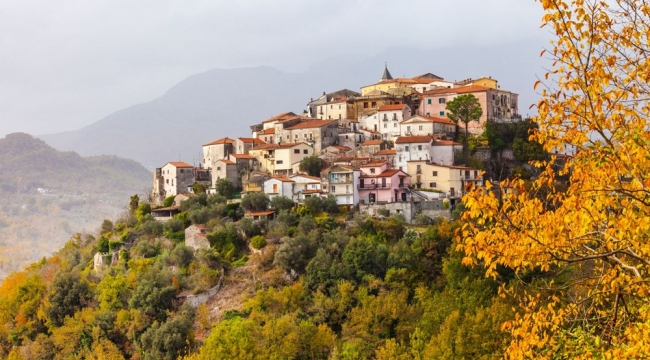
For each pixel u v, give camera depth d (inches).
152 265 5728.3
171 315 5039.4
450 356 3235.7
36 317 5615.2
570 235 1101.7
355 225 6003.9
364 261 5172.2
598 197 1092.5
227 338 3981.3
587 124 1123.3
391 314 4328.3
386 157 7160.4
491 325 3339.1
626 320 1167.0
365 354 4042.8
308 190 6786.4
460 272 4640.8
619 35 1123.3
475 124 7751.0
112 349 4845.0
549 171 1179.9
